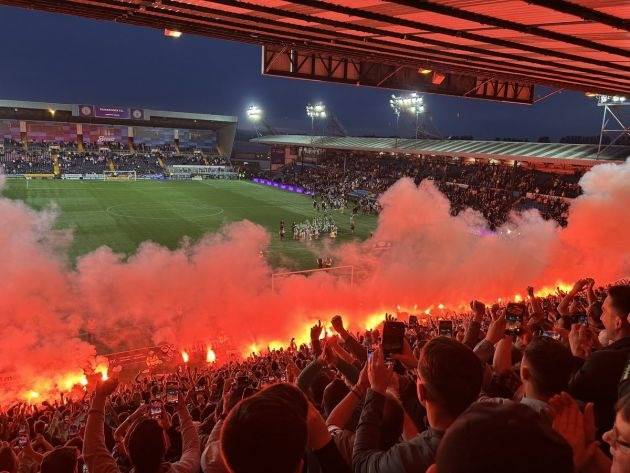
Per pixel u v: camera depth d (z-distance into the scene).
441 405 2.25
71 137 85.00
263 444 1.71
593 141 67.75
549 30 8.69
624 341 3.22
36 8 9.64
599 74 14.82
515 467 1.22
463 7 7.21
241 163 95.94
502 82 21.58
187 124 91.69
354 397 3.19
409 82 19.11
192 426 3.78
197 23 10.59
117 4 8.99
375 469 2.31
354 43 11.80
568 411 2.25
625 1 6.10
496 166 56.84
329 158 84.44
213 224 44.25
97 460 3.23
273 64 16.33
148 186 68.50
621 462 1.74
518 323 5.49
